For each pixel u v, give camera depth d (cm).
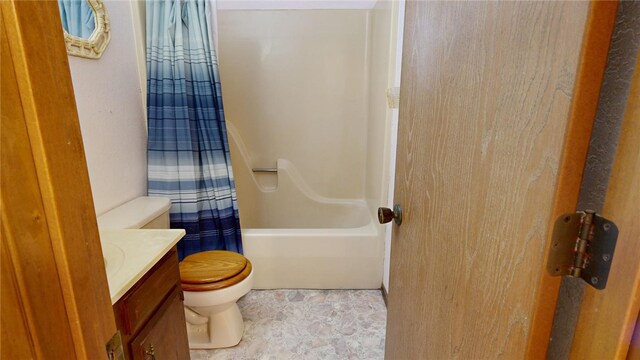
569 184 38
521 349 45
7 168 31
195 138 179
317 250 197
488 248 53
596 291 38
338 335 166
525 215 44
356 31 242
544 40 40
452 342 66
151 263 90
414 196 86
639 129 32
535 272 42
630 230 33
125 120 160
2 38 30
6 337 31
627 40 33
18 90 32
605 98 35
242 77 249
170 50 167
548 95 39
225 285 143
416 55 83
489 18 51
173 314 105
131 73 164
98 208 143
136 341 84
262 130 259
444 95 67
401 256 99
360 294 200
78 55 128
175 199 178
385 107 180
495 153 50
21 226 32
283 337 165
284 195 264
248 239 196
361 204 261
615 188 35
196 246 183
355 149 262
